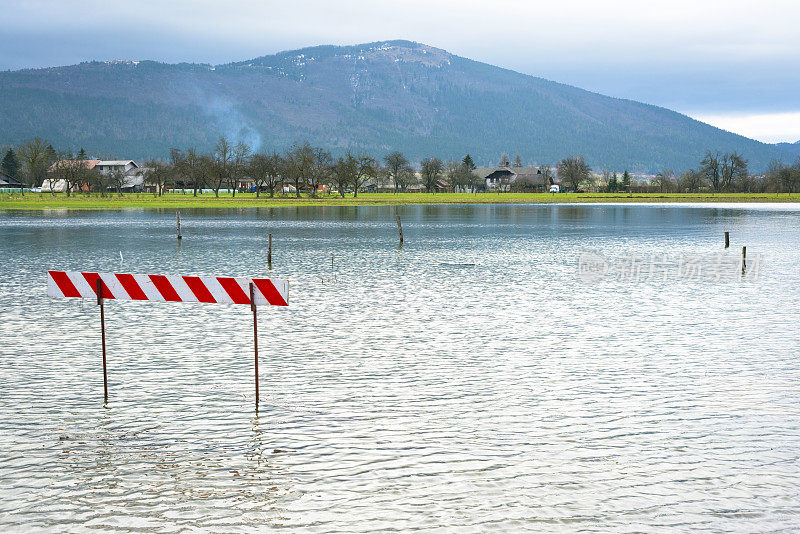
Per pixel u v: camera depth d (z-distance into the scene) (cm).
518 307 2647
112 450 1096
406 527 848
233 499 921
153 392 1430
